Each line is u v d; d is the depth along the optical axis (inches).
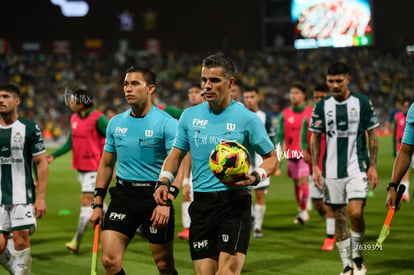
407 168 221.8
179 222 514.9
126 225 241.9
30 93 2003.0
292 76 2256.4
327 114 310.0
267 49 2401.6
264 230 462.0
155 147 245.3
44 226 498.6
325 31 2305.6
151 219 225.9
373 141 304.7
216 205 213.9
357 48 2374.5
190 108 224.7
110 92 2028.8
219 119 216.5
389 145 1270.9
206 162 216.7
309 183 452.8
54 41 2442.2
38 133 278.5
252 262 353.1
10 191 272.5
